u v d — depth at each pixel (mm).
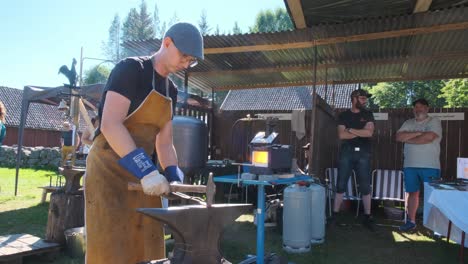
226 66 7582
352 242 5020
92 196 1787
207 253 1479
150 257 1923
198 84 9281
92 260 1760
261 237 3430
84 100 7719
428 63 7211
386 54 6652
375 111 8172
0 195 7797
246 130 9148
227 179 3512
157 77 1870
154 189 1462
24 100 8180
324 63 7270
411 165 5730
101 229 1757
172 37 1715
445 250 4699
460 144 7676
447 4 4516
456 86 20969
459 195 3736
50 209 4281
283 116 8898
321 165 6539
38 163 15219
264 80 8781
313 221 4883
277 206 5633
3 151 15680
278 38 5602
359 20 4945
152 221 1934
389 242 5043
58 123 30875
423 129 5758
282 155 3531
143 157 1536
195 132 4984
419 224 6180
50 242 4102
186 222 1415
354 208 7273
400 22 4938
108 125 1654
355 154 5773
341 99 21891
